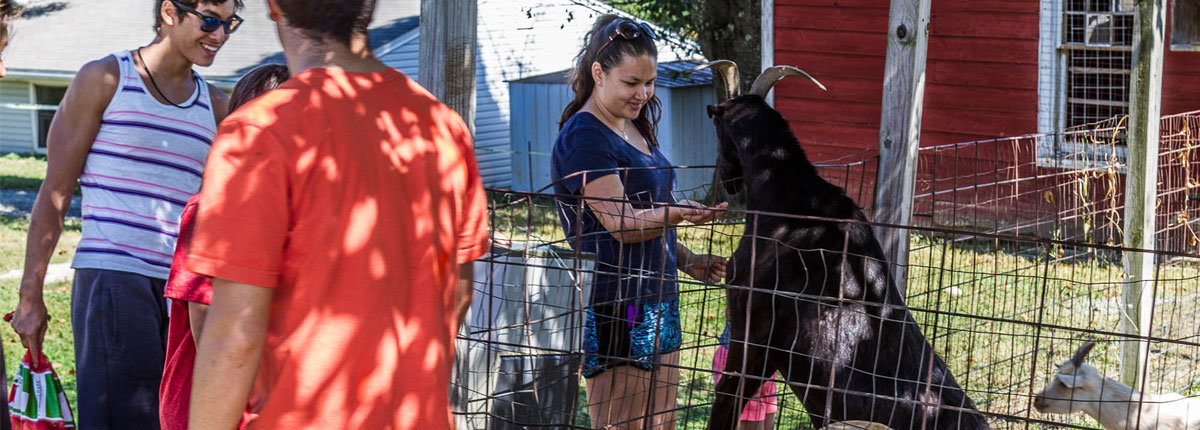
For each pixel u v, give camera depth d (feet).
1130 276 19.22
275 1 7.25
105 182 11.61
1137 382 18.84
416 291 7.29
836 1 37.78
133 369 11.59
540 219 28.81
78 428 11.66
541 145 60.49
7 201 57.06
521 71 69.62
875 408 12.40
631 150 13.12
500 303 12.94
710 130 58.03
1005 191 35.53
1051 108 34.68
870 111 37.70
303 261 6.78
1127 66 34.81
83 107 11.51
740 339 13.76
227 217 6.52
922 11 15.26
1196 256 8.55
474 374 12.97
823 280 13.05
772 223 13.61
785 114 39.75
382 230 7.02
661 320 13.04
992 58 35.83
